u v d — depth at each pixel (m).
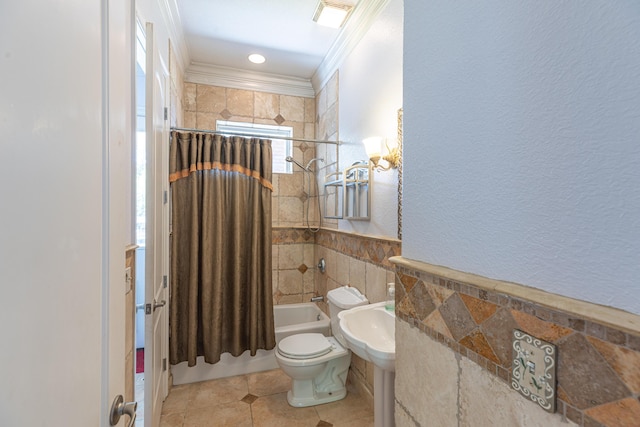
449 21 0.77
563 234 0.50
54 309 0.43
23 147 0.36
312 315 2.98
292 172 3.24
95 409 0.56
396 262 0.95
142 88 1.99
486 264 0.65
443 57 0.79
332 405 2.02
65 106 0.46
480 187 0.67
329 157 2.83
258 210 2.50
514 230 0.59
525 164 0.57
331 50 2.62
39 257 0.40
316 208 3.18
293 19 2.24
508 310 0.59
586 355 0.46
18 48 0.35
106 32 0.61
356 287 2.17
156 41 1.65
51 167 0.42
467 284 0.69
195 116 2.96
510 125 0.60
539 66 0.54
